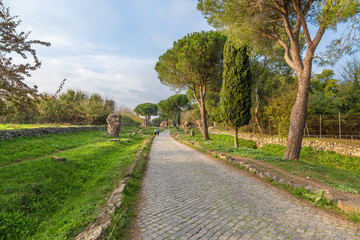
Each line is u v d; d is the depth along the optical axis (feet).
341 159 37.37
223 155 35.55
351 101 55.98
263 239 9.61
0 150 27.40
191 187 19.38
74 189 19.57
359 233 10.21
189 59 60.08
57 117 85.05
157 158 37.83
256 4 30.32
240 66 51.42
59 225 11.85
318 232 10.34
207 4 33.42
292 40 31.63
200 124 140.87
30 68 14.69
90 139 57.11
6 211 12.98
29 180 18.12
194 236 9.96
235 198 15.98
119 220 11.00
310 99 62.69
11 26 13.69
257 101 73.00
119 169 25.63
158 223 11.54
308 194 15.56
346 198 14.57
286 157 31.63
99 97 118.01
